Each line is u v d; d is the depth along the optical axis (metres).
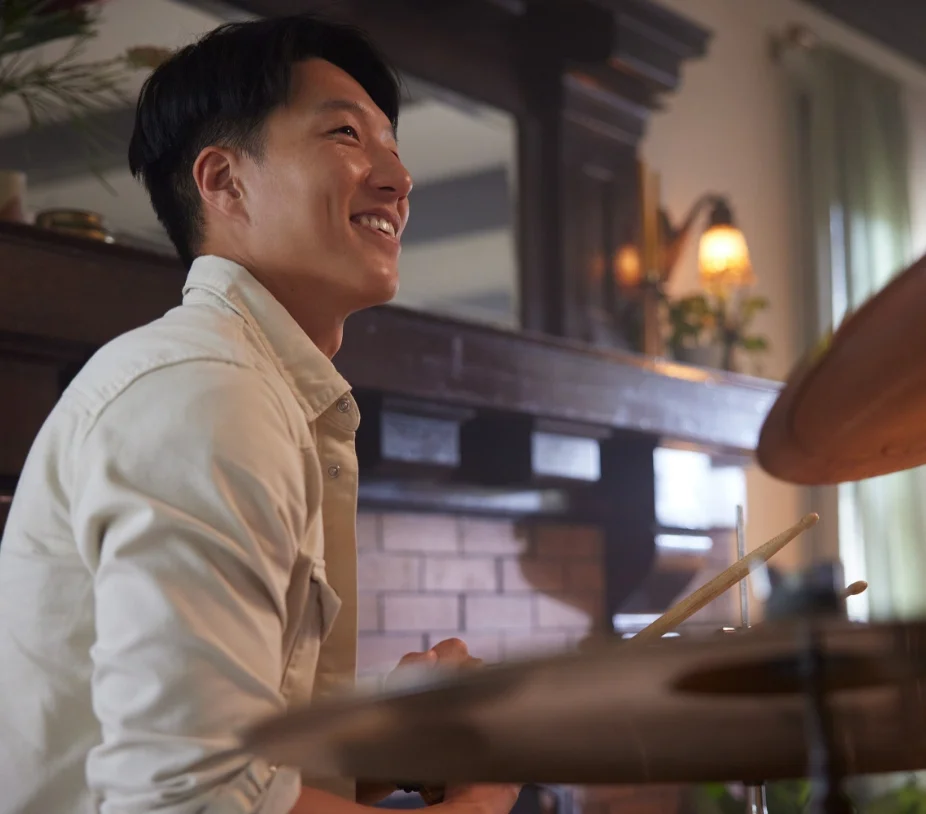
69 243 1.68
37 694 0.82
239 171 1.03
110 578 0.75
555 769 0.54
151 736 0.72
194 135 1.06
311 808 0.79
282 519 0.79
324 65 1.06
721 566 3.42
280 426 0.82
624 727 0.48
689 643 0.41
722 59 4.15
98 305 1.71
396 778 0.58
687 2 4.02
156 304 1.79
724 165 4.07
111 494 0.77
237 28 1.07
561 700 0.45
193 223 1.07
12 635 0.84
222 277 0.96
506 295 3.04
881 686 0.48
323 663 0.93
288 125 1.02
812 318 4.30
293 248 1.01
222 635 0.74
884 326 0.64
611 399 2.73
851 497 4.25
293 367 0.94
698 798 2.77
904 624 0.45
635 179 3.35
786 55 4.42
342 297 1.02
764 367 4.09
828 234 4.37
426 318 2.29
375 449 2.31
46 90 1.87
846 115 4.52
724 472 3.32
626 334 3.25
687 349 3.44
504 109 3.07
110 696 0.74
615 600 3.02
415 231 2.88
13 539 0.86
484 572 2.76
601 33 3.08
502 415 2.55
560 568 2.94
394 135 1.10
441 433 2.44
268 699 0.75
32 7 1.76
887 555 4.24
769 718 0.49
